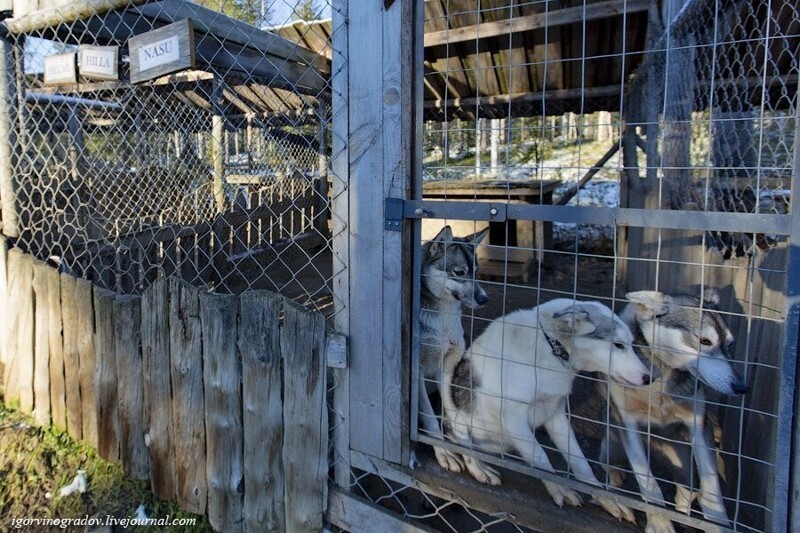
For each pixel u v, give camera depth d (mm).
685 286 2881
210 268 5176
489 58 5617
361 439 1747
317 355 1713
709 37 3160
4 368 2758
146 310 2094
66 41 2432
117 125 5000
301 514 1793
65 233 3084
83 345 2365
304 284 5465
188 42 1874
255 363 1809
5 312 2688
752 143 2957
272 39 3541
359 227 1644
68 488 2184
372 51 1538
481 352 1930
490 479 1666
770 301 1621
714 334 1601
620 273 5910
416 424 1678
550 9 4605
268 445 1827
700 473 1632
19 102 2629
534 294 5078
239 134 7492
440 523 1984
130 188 4922
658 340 1703
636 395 1729
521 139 10406
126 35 2789
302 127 6676
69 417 2486
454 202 1470
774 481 1167
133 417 2197
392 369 1640
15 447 2396
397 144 1531
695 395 1483
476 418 1932
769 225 1119
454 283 2270
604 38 5059
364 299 1667
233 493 1917
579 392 2801
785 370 1129
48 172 3230
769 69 3689
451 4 4637
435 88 6594
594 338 1705
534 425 1908
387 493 2076
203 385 1960
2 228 2711
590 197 9711
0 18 2596
